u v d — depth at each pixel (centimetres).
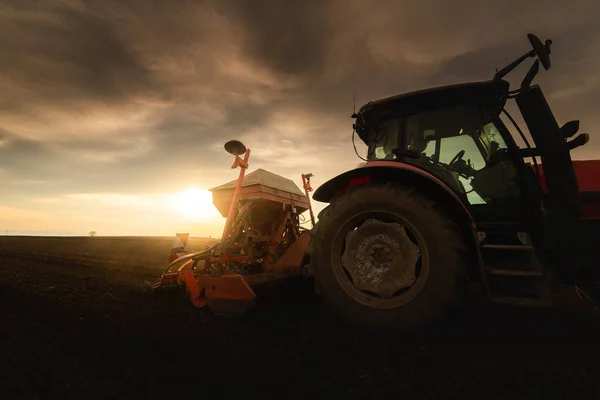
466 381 172
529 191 296
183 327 270
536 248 283
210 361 199
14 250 964
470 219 269
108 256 884
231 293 297
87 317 299
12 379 173
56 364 193
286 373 182
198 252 389
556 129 273
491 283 264
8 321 283
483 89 314
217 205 425
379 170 295
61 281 493
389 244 269
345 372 184
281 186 440
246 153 376
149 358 203
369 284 269
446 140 329
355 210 284
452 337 244
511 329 262
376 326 259
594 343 230
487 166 311
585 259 264
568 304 363
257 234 401
